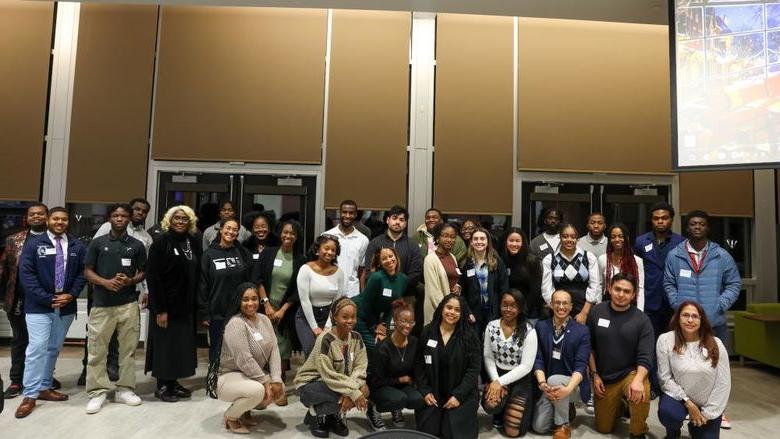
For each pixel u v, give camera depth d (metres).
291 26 5.16
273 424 3.06
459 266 3.54
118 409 3.22
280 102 5.11
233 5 4.43
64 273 3.31
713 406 2.73
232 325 2.97
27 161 4.98
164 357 3.32
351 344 2.96
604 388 3.01
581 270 3.44
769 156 3.44
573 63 5.26
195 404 3.36
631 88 5.28
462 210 5.11
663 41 5.31
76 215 5.06
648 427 3.11
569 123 5.21
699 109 3.68
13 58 5.05
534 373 3.03
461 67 5.20
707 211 5.27
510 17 5.27
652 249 3.60
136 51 5.10
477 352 2.93
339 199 5.07
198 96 5.08
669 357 2.87
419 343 3.00
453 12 4.50
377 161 5.10
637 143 5.25
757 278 5.28
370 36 5.18
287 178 5.13
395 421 3.12
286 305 3.58
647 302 3.57
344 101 5.13
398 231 3.66
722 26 3.64
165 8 5.14
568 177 5.23
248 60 5.12
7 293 3.42
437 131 5.14
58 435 2.78
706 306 3.27
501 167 5.17
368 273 3.72
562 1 4.27
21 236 3.48
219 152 5.05
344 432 2.92
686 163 3.70
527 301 3.44
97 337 3.22
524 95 5.20
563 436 2.89
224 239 3.53
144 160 5.03
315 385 2.87
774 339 4.38
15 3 5.09
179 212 3.40
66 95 5.08
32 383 3.14
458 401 2.83
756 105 3.50
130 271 3.36
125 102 5.06
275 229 4.36
